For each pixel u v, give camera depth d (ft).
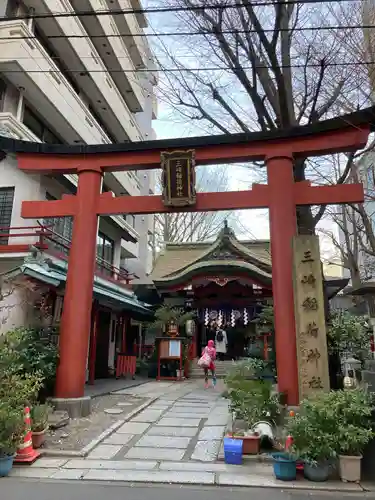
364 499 17.92
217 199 33.09
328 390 25.16
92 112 75.15
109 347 65.57
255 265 63.52
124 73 82.38
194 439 26.94
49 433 27.07
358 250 70.90
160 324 62.49
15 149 36.22
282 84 34.37
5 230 46.85
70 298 33.24
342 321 32.58
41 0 52.80
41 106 54.03
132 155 35.22
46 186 50.57
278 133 32.27
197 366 67.67
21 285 33.86
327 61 33.40
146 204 34.40
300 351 26.07
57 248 53.36
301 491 18.80
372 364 28.09
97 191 35.50
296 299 26.96
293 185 31.81
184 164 32.65
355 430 19.76
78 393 31.89
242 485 19.44
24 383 23.76
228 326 73.61
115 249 76.74
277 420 26.50
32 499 17.52
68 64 63.16
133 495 18.11
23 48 47.50
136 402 38.50
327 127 31.30
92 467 21.80
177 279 64.75
